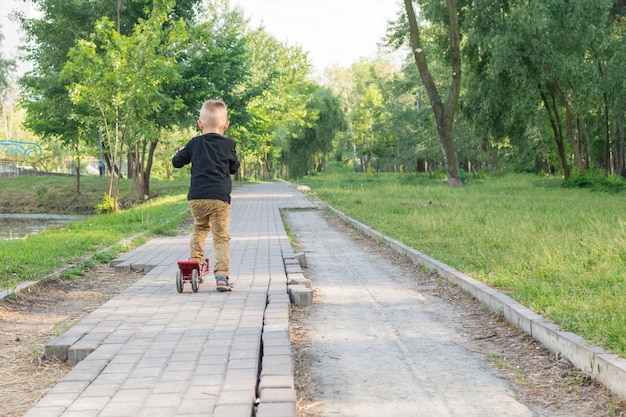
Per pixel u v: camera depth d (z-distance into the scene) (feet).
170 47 95.66
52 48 126.31
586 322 17.84
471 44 118.73
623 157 133.80
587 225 46.06
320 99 254.06
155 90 84.43
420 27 150.61
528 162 196.95
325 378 15.92
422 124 180.34
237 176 237.66
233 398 12.98
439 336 20.15
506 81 117.60
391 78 286.46
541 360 17.26
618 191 102.58
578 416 13.29
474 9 115.14
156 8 84.48
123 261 36.45
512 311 20.92
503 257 31.94
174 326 19.65
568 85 115.44
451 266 30.73
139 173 127.13
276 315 20.99
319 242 48.37
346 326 21.53
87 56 80.28
